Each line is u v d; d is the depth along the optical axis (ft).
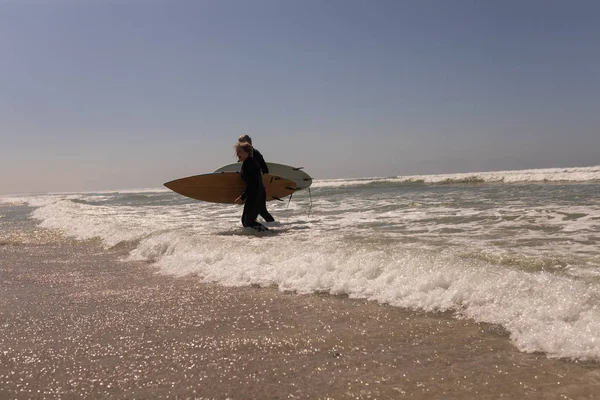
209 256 14.23
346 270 11.11
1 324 9.10
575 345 6.46
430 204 27.99
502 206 24.31
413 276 9.96
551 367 6.07
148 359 7.05
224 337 7.91
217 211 33.35
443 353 6.75
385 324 8.12
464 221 19.39
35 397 5.90
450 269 9.68
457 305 8.63
